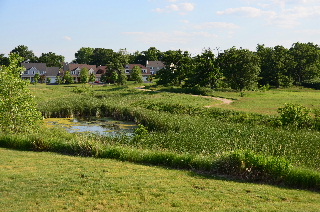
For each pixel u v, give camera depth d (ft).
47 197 28.43
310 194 30.66
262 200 28.63
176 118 80.53
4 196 28.53
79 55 498.69
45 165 39.60
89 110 109.70
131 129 81.56
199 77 206.90
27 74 357.00
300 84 253.85
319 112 75.51
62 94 175.01
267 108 112.27
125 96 155.63
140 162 43.21
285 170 34.27
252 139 55.16
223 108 109.81
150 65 405.80
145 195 29.25
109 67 290.56
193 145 51.83
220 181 34.35
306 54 271.28
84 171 37.01
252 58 212.84
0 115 58.29
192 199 28.40
